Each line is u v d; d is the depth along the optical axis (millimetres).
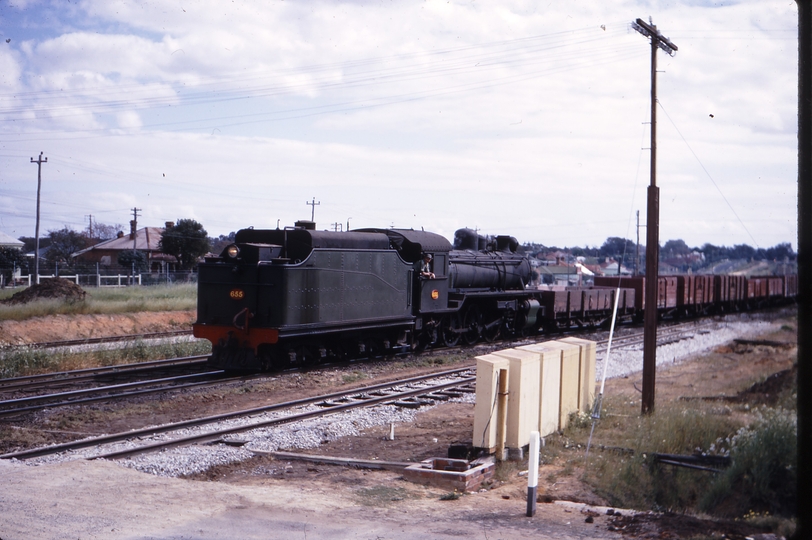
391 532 6926
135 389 15289
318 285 17953
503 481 9125
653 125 12695
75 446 10281
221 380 16453
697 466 8805
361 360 20609
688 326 33844
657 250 12523
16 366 17922
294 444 10789
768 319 19938
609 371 18844
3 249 54219
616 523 7414
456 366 20156
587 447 10164
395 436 11539
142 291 37125
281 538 6711
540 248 71500
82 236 87562
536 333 30516
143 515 7320
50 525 6922
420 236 22312
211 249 61125
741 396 13625
